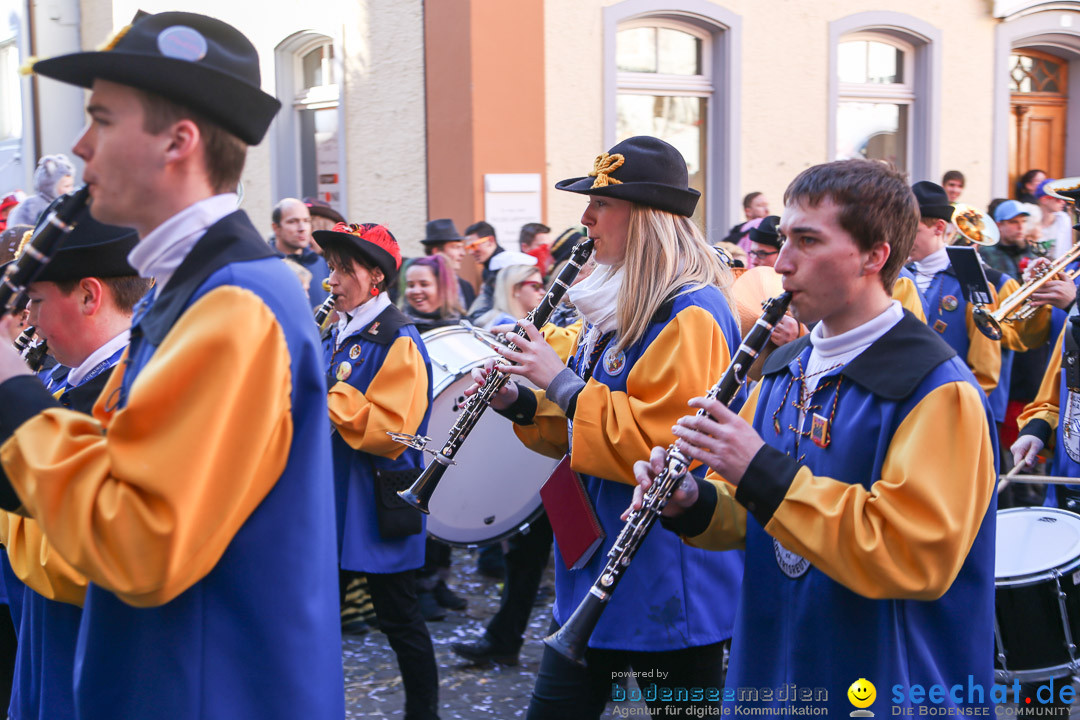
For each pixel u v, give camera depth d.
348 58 8.86
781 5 8.71
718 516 2.17
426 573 4.86
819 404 2.04
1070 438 3.47
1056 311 4.71
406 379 3.60
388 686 4.12
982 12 9.52
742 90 8.62
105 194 1.70
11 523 2.12
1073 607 2.65
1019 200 9.35
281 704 1.73
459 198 7.84
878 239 1.93
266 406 1.65
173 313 1.66
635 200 2.69
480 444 4.27
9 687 2.91
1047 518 3.06
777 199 8.90
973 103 9.59
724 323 2.71
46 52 10.78
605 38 8.08
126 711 1.74
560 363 2.82
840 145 9.23
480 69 7.65
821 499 1.86
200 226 1.72
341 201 9.20
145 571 1.57
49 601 2.16
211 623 1.71
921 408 1.87
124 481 1.56
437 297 5.02
